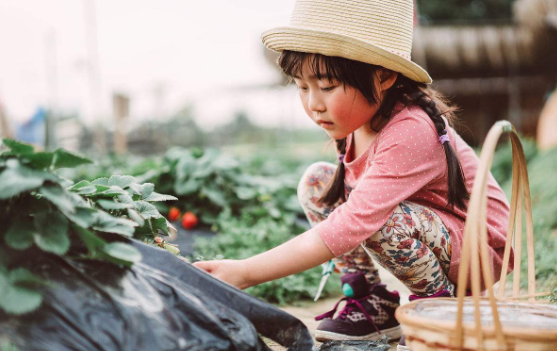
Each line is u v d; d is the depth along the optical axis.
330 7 1.82
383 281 3.31
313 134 20.67
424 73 1.83
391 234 1.82
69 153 1.28
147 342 1.24
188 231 4.16
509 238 1.72
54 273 1.26
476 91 11.82
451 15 16.52
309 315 2.55
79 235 1.30
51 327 1.19
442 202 1.94
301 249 1.67
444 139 1.87
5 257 1.23
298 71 1.81
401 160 1.78
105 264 1.33
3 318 1.18
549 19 9.91
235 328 1.38
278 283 2.77
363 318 2.09
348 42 1.69
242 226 3.93
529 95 12.19
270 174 7.22
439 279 1.91
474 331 1.24
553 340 1.22
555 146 6.22
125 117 14.64
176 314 1.33
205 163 4.60
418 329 1.33
